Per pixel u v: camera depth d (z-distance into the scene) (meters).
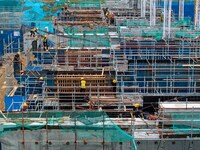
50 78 41.47
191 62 44.53
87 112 27.72
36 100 38.41
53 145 26.95
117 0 90.31
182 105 29.59
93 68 43.84
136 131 27.89
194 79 42.53
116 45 50.44
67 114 27.83
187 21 64.19
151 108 38.25
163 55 46.88
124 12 75.50
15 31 68.56
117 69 43.00
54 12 83.75
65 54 47.62
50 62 48.16
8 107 38.94
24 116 28.06
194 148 27.38
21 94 42.56
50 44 53.69
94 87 39.50
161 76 42.72
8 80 46.84
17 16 72.44
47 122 26.77
